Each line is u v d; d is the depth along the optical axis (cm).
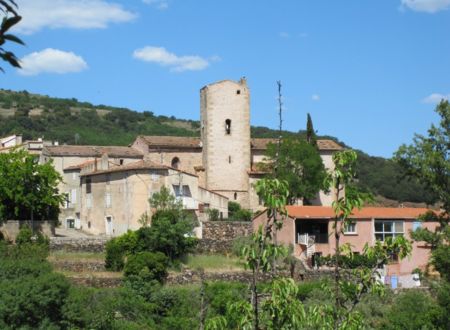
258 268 1429
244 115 7975
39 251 5369
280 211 1448
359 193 1571
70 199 7506
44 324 3956
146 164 6562
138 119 16662
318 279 5438
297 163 7356
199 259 5750
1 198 5975
